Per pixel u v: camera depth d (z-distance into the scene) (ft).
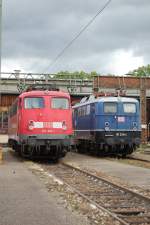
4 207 36.63
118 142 96.17
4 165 73.72
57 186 48.44
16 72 148.56
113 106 97.14
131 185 50.01
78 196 41.98
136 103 98.32
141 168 69.87
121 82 152.97
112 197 42.86
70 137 82.94
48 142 81.30
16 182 51.70
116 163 79.82
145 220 32.91
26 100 82.64
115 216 33.04
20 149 89.71
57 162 82.33
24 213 34.32
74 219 32.32
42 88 86.38
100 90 150.41
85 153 112.98
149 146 137.59
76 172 64.90
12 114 101.50
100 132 96.22
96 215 33.81
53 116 82.12
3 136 194.90
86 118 105.50
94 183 52.90
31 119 81.71
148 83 155.12
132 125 97.40
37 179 54.60
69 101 83.61
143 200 40.73
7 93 147.95
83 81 152.76
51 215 33.65
